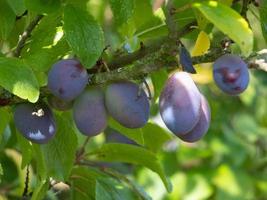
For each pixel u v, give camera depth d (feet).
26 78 3.02
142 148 3.70
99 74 3.12
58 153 3.45
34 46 3.30
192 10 3.43
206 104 3.11
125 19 3.20
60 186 3.87
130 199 3.62
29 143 3.47
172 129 3.03
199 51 3.21
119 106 3.09
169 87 3.03
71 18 3.12
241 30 2.83
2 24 3.37
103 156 3.82
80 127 3.16
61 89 3.06
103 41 3.11
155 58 3.06
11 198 4.50
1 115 3.44
